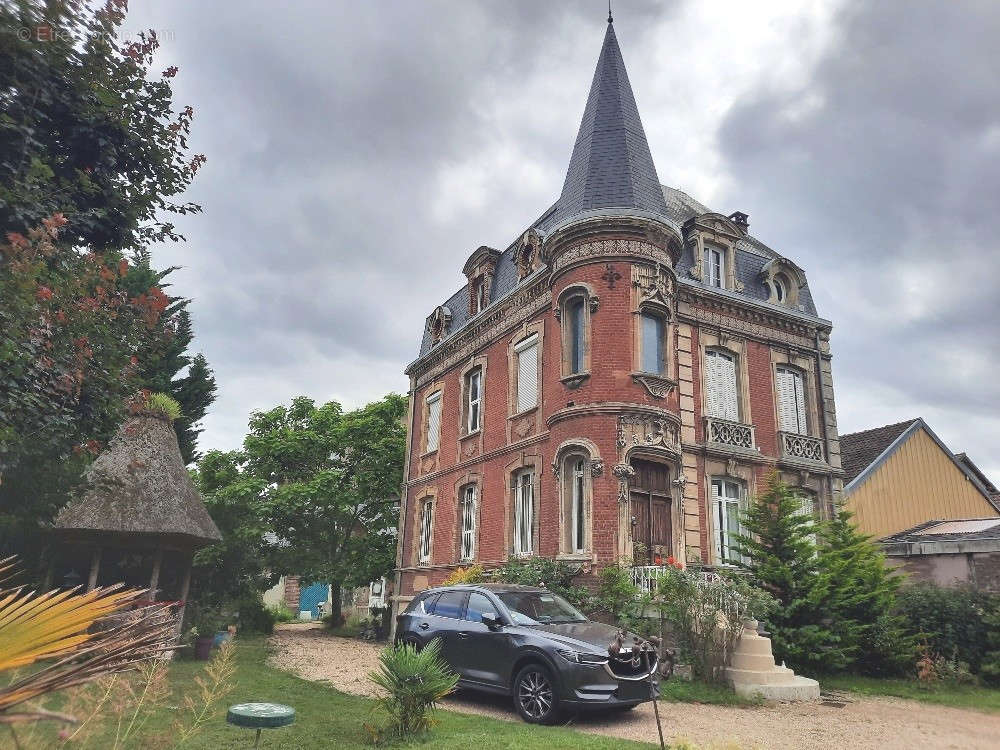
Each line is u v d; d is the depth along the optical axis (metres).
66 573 15.01
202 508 15.04
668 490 15.23
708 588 11.58
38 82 7.34
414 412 24.77
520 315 18.50
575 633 8.88
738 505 17.06
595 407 14.70
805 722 9.09
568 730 7.81
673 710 9.52
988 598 13.35
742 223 22.25
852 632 12.49
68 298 7.48
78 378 7.41
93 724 4.21
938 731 8.78
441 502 21.16
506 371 18.80
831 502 18.58
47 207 7.38
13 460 7.60
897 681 12.70
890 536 19.25
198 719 5.78
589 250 15.87
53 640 1.92
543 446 16.19
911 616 13.70
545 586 13.49
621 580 12.77
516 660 8.84
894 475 20.36
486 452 18.92
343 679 11.84
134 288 22.86
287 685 10.70
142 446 14.45
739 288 18.86
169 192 8.73
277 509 22.66
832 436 19.20
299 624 30.34
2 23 6.77
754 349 18.69
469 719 8.30
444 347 22.89
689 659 11.21
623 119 17.62
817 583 12.30
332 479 23.23
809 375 19.50
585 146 17.75
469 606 10.09
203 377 25.67
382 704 7.50
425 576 21.09
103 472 9.92
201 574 20.89
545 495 15.66
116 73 7.95
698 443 16.58
